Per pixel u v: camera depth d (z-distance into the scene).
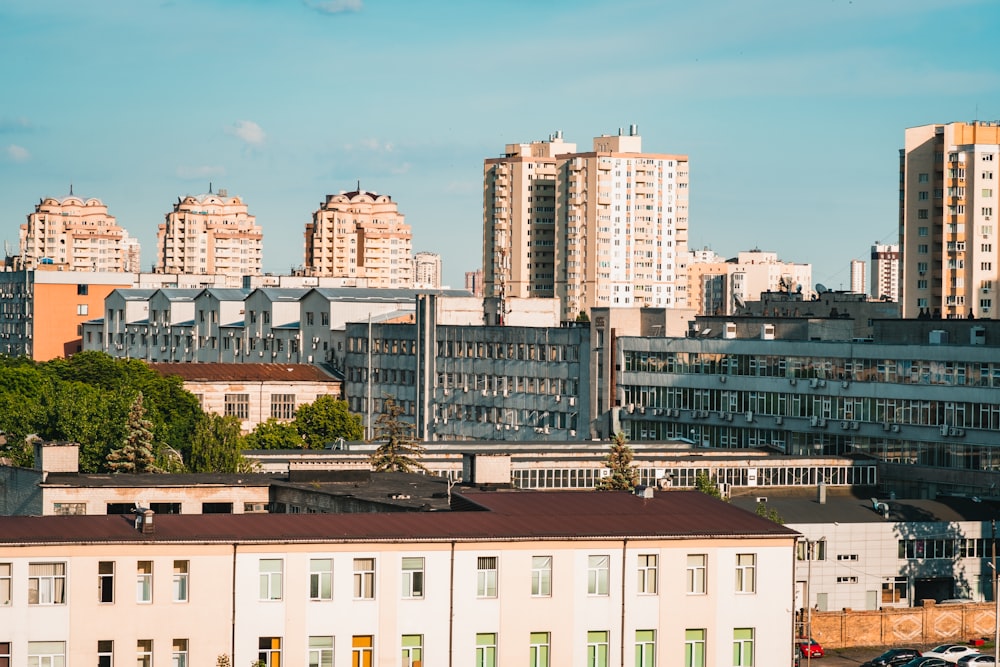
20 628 105.06
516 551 112.38
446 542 111.12
